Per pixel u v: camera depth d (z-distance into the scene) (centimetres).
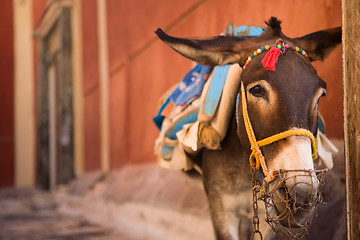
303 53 243
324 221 363
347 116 244
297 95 221
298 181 210
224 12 566
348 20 241
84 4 1234
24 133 1780
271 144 228
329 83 394
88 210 948
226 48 261
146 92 834
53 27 1469
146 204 696
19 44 1847
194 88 336
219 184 313
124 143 945
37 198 1261
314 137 229
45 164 1606
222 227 315
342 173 368
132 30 907
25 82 1792
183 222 570
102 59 1093
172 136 350
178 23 705
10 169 1797
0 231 769
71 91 1296
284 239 296
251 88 234
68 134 1284
